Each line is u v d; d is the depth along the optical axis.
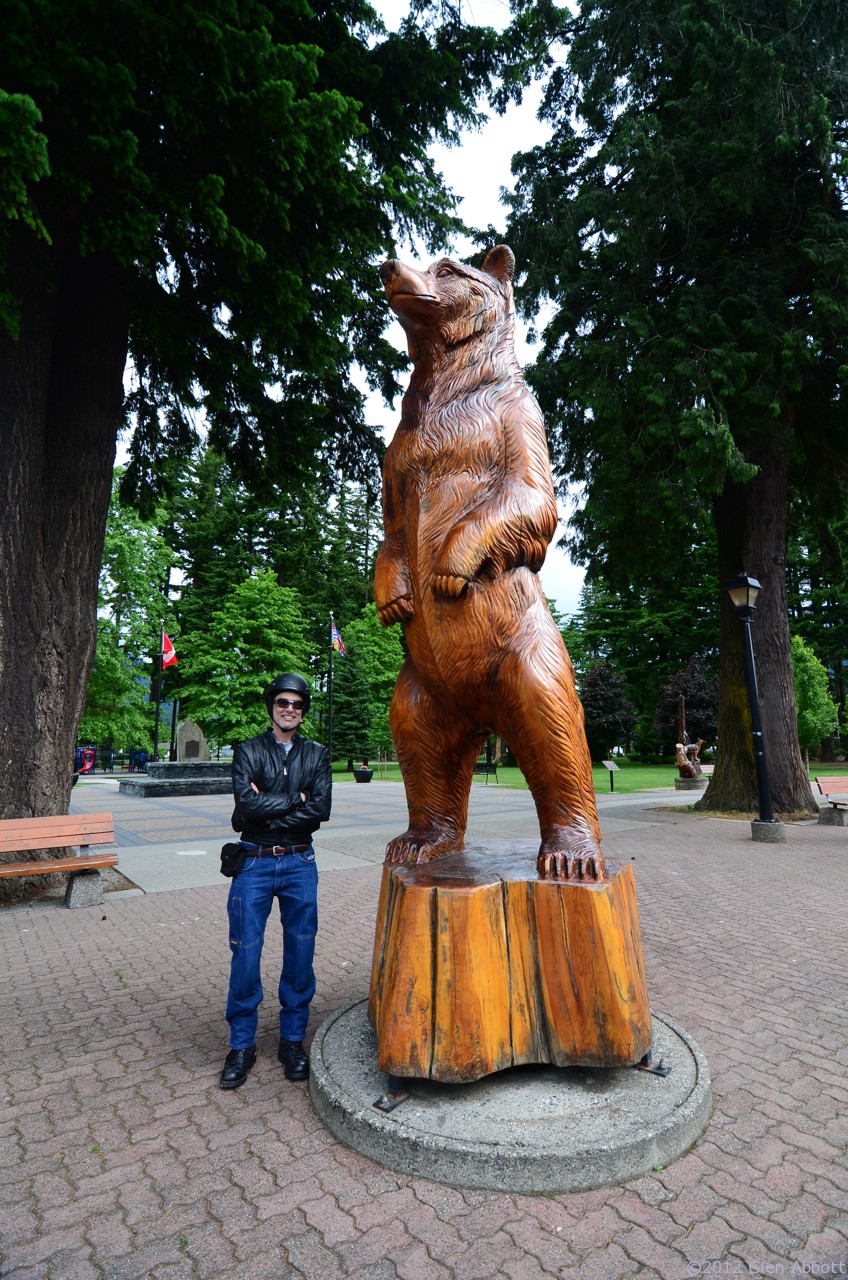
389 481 3.29
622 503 11.69
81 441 7.23
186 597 32.75
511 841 3.78
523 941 2.76
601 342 11.24
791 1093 2.93
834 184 11.02
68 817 6.26
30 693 6.77
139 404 9.45
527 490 2.92
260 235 6.62
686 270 11.45
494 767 27.38
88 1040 3.50
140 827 12.12
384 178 7.09
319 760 3.28
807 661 29.12
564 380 12.51
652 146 10.78
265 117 5.52
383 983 2.82
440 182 8.98
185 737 24.62
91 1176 2.42
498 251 3.43
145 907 6.27
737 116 10.65
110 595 25.56
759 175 10.72
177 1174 2.42
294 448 9.27
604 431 11.75
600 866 2.79
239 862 3.12
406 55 7.36
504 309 3.29
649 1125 2.46
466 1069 2.58
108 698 25.53
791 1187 2.31
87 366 7.29
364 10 7.46
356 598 39.72
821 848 9.08
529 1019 2.73
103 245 5.65
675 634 39.53
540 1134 2.41
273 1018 3.76
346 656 34.59
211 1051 3.37
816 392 11.90
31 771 6.74
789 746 12.41
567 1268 1.96
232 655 27.84
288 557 33.34
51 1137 2.66
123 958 4.80
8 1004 3.97
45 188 5.70
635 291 11.68
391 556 3.24
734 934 5.23
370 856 8.80
